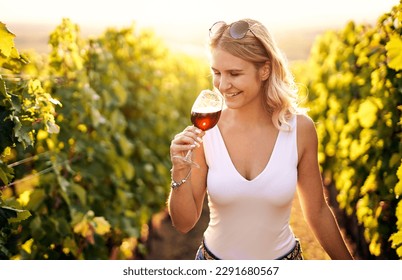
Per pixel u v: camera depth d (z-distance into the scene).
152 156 9.12
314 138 3.48
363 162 6.11
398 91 5.56
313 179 3.52
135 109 9.30
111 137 7.71
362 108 5.95
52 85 6.24
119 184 7.16
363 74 6.88
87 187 6.54
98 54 7.58
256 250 3.39
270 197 3.32
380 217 5.54
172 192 3.35
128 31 9.55
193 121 3.29
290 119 3.43
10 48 3.55
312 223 3.62
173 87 11.74
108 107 7.45
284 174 3.35
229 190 3.33
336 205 9.01
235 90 3.28
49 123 4.06
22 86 3.96
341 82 8.09
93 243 5.95
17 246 4.56
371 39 7.03
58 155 5.86
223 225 3.40
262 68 3.32
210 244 3.47
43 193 5.34
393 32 5.02
